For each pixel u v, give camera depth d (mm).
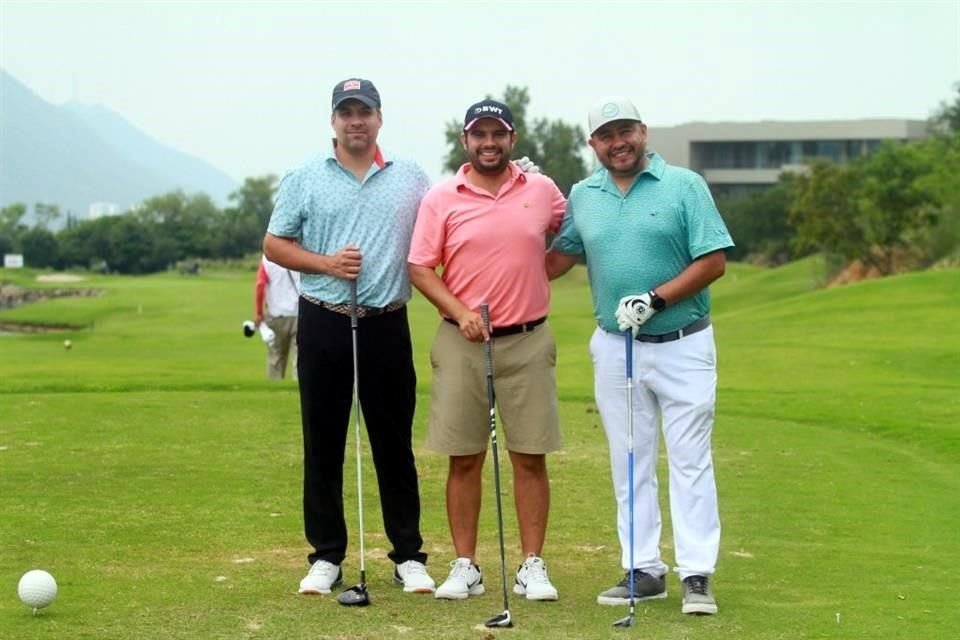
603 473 10727
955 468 11523
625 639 6090
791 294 59406
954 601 6887
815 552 8141
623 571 7574
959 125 105000
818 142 115000
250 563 7535
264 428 12672
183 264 121375
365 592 6691
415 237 7012
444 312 7008
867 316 32906
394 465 7211
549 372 7133
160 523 8531
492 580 7422
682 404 6957
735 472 11070
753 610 6699
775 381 19891
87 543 7926
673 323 6965
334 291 7004
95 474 10195
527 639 6059
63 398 14859
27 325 53906
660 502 9852
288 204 7066
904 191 56031
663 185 6906
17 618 6160
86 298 66500
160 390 16109
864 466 11500
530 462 7203
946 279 38156
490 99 6875
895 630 6273
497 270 6953
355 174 7012
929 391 17828
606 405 7156
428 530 8648
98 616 6246
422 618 6453
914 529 8883
